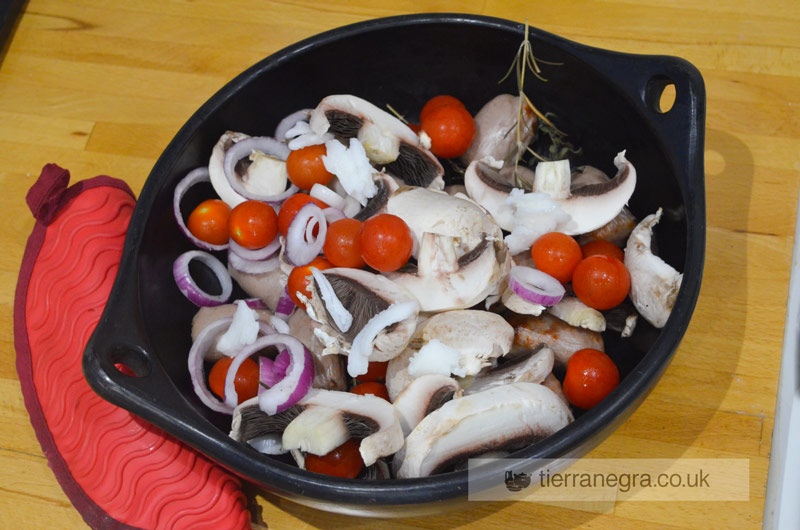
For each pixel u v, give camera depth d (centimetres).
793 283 68
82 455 65
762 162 71
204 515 63
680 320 57
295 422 59
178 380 63
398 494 54
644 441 65
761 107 73
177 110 77
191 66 78
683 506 64
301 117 70
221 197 67
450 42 68
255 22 79
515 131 69
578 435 55
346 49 68
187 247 68
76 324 67
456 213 62
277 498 66
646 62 63
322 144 67
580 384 62
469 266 62
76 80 78
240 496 64
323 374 63
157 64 78
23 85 78
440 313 62
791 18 75
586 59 64
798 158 71
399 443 58
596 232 67
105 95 77
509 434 59
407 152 68
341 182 65
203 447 56
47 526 66
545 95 69
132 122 76
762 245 69
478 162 67
